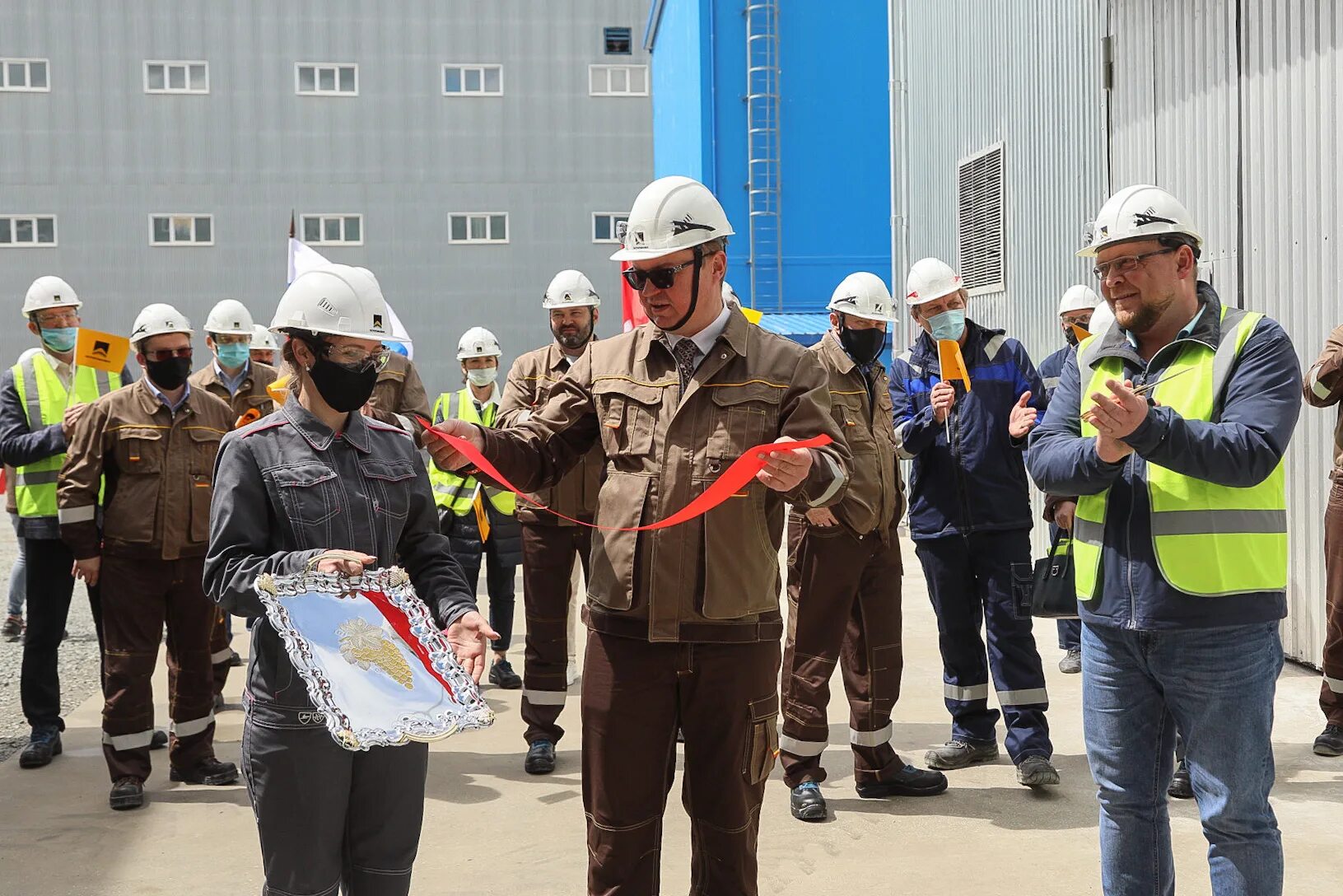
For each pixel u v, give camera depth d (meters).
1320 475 7.05
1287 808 5.02
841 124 20.77
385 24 32.69
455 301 33.12
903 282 14.30
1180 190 8.43
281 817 2.97
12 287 32.03
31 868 4.79
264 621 2.98
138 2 32.03
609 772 3.29
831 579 5.19
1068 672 7.45
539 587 6.02
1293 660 7.38
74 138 32.06
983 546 5.56
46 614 6.33
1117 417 3.00
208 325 6.83
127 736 5.50
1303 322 7.16
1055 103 10.25
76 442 5.54
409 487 3.23
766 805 5.38
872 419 5.33
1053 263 10.34
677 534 3.21
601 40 33.34
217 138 32.34
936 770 5.63
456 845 5.00
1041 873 4.52
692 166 21.84
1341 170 6.76
